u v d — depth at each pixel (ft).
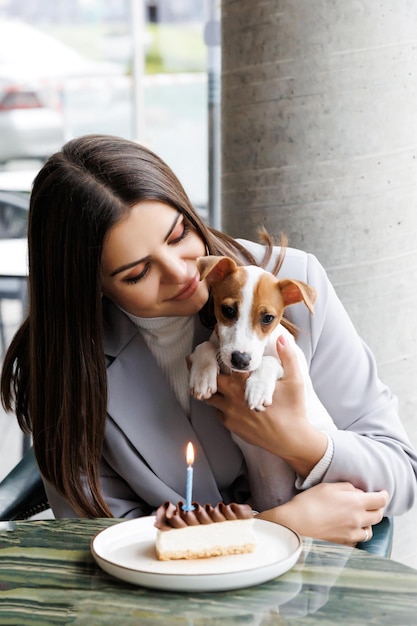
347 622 3.00
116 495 4.91
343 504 4.29
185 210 4.33
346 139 5.96
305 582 3.29
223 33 6.37
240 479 5.00
